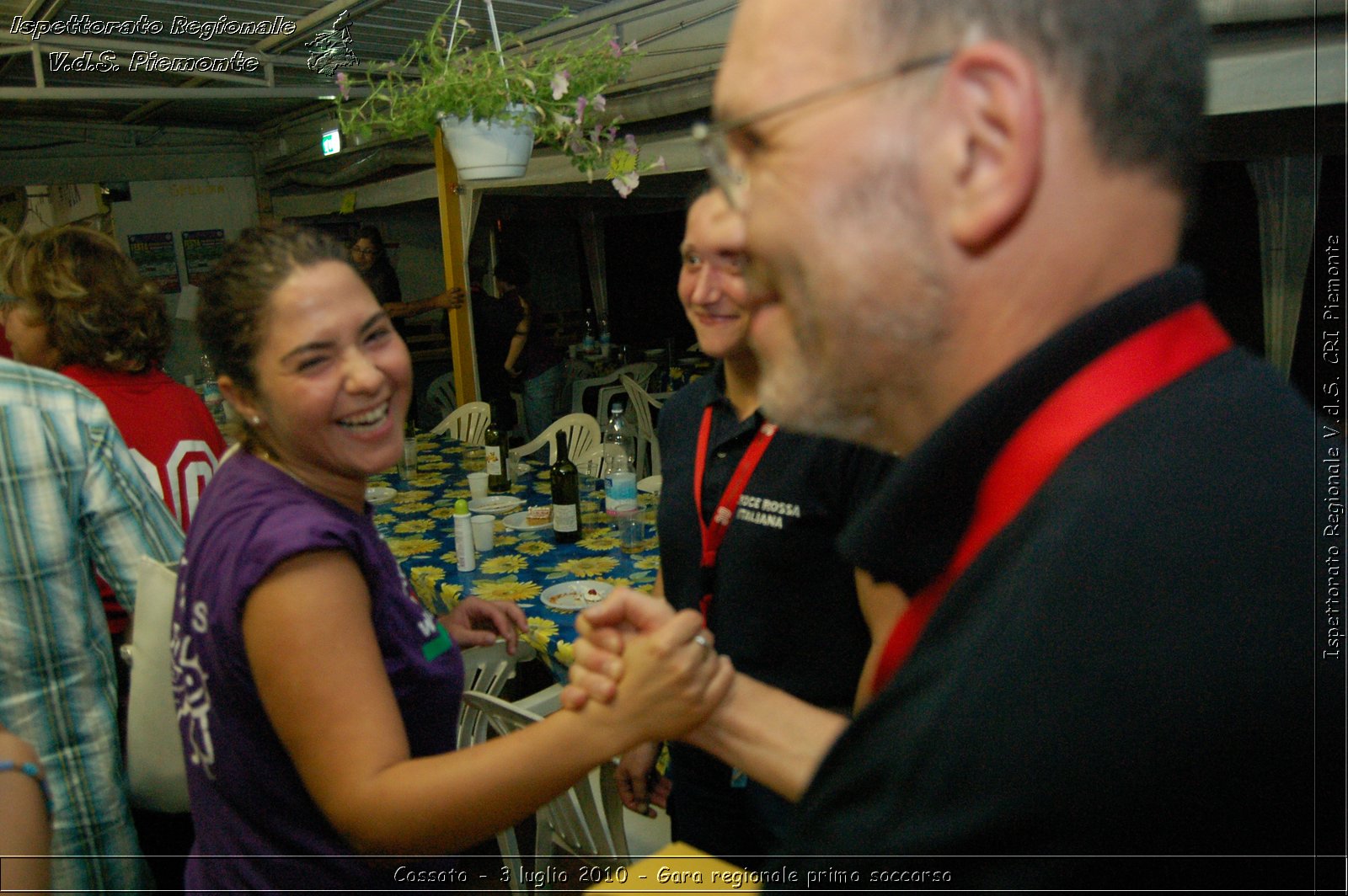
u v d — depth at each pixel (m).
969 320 0.41
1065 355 0.38
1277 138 2.46
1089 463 0.37
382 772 0.84
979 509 0.42
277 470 1.00
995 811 0.35
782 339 0.47
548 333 8.80
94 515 1.39
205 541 0.94
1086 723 0.34
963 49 0.38
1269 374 0.40
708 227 1.29
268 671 0.86
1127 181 0.38
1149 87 0.38
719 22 3.66
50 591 1.33
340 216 8.46
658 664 0.78
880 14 0.39
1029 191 0.38
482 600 1.65
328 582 0.87
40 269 1.82
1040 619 0.35
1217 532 0.35
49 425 1.33
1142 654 0.34
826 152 0.41
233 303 0.96
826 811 0.44
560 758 0.80
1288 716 0.33
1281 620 0.33
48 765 1.34
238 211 8.61
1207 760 0.33
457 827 0.81
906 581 0.46
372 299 1.02
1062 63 0.37
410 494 3.42
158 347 1.99
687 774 1.48
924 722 0.38
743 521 1.35
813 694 1.31
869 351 0.43
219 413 5.50
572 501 2.70
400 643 0.99
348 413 0.98
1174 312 0.39
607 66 2.81
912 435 0.47
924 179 0.39
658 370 7.00
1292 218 2.51
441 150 5.62
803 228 0.42
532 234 8.62
